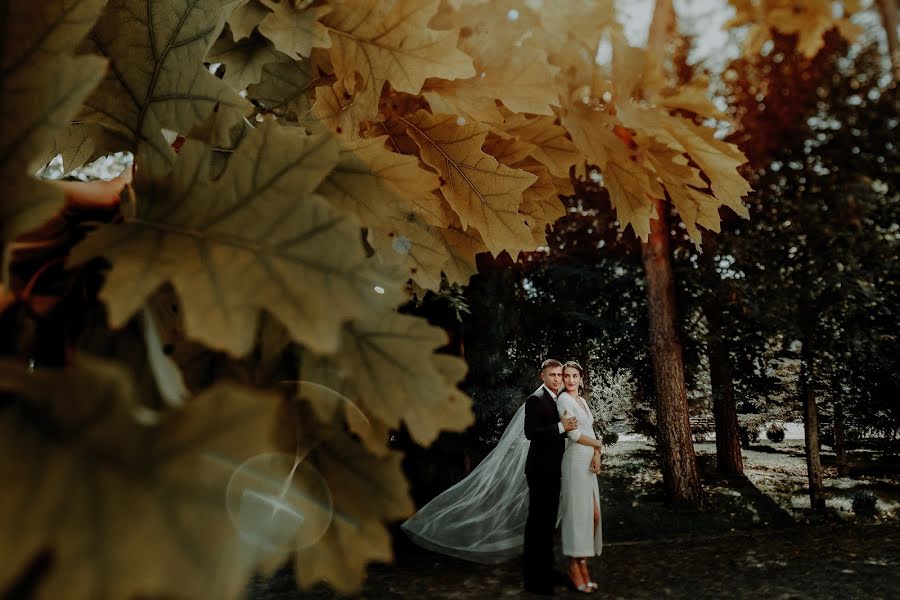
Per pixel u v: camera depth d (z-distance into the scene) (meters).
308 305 0.33
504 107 0.96
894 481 12.61
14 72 0.32
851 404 12.27
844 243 9.34
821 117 9.84
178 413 0.23
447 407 0.38
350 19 0.73
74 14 0.33
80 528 0.21
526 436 5.27
